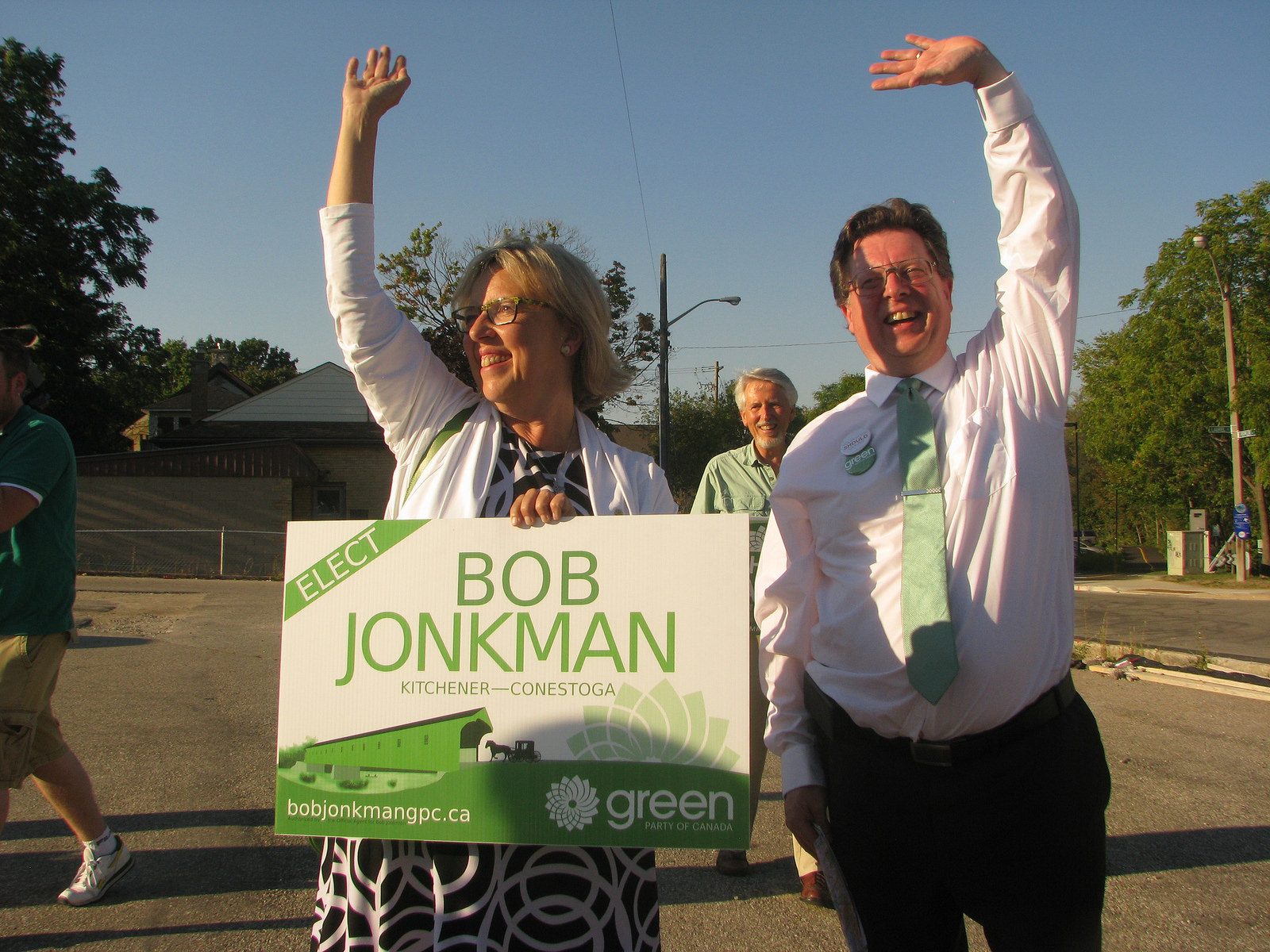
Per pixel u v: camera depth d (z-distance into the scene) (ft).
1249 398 89.40
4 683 8.85
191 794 13.70
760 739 10.44
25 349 9.36
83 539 67.67
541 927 5.02
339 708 5.21
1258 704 20.57
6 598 8.87
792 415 11.53
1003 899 5.54
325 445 96.53
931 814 5.58
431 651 5.19
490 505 5.64
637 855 5.32
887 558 5.79
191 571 67.72
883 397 6.16
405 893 5.16
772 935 9.52
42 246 90.17
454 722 5.12
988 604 5.43
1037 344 5.79
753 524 11.06
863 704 5.78
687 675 5.02
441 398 6.07
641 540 5.13
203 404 122.72
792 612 6.40
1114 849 12.06
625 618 5.09
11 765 8.87
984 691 5.37
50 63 93.56
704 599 5.05
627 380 6.69
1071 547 5.83
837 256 6.62
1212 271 100.94
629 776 4.99
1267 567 94.32
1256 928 9.80
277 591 48.83
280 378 299.99
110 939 9.20
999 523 5.49
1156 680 23.65
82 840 10.12
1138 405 109.50
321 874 5.46
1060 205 5.77
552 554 5.18
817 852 6.04
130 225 96.17
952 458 5.68
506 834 5.01
